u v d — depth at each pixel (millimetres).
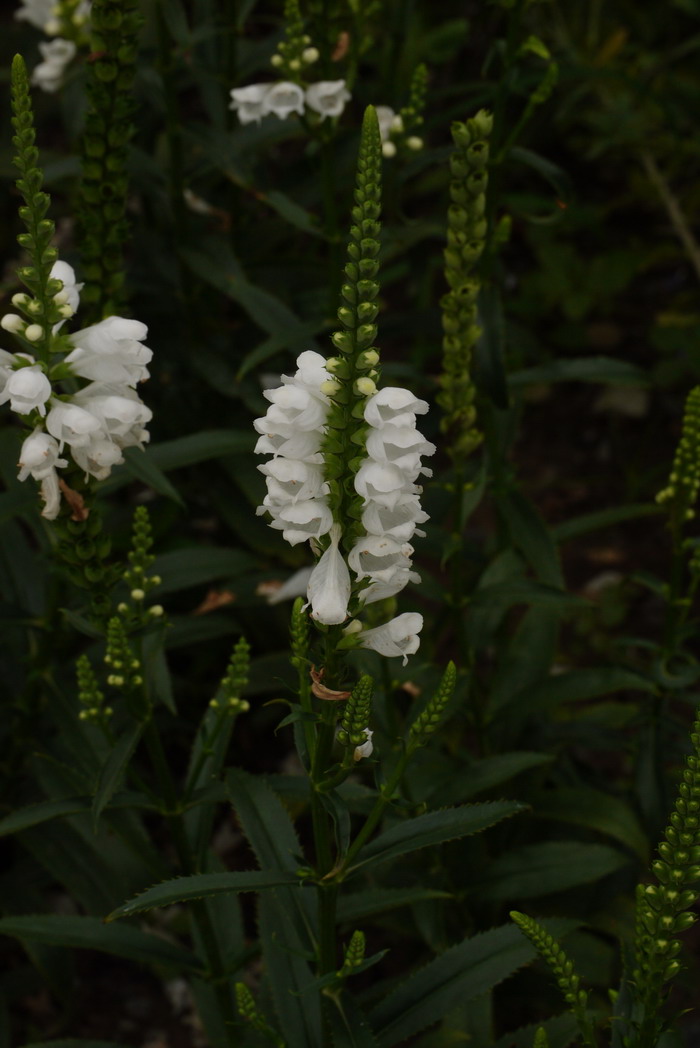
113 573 1109
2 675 1341
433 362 2193
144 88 1535
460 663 1297
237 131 1442
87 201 1193
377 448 965
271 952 1149
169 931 1397
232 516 1553
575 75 1415
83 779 1204
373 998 1248
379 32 2092
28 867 1364
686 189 2469
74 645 1426
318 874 1038
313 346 1404
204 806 1169
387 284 2336
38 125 1932
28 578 1313
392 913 1298
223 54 1594
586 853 1271
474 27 2281
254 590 1447
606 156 2508
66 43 1500
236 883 1030
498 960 1112
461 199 1169
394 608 1110
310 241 2006
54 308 1048
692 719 1644
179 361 1605
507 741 1350
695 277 2387
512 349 1809
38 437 1047
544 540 1309
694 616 1843
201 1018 1238
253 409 1508
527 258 2418
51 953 1289
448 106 2250
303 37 1294
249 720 1635
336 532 988
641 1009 1021
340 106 1300
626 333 2285
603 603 1853
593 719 1431
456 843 1290
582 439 2174
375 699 1244
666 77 2285
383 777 1039
